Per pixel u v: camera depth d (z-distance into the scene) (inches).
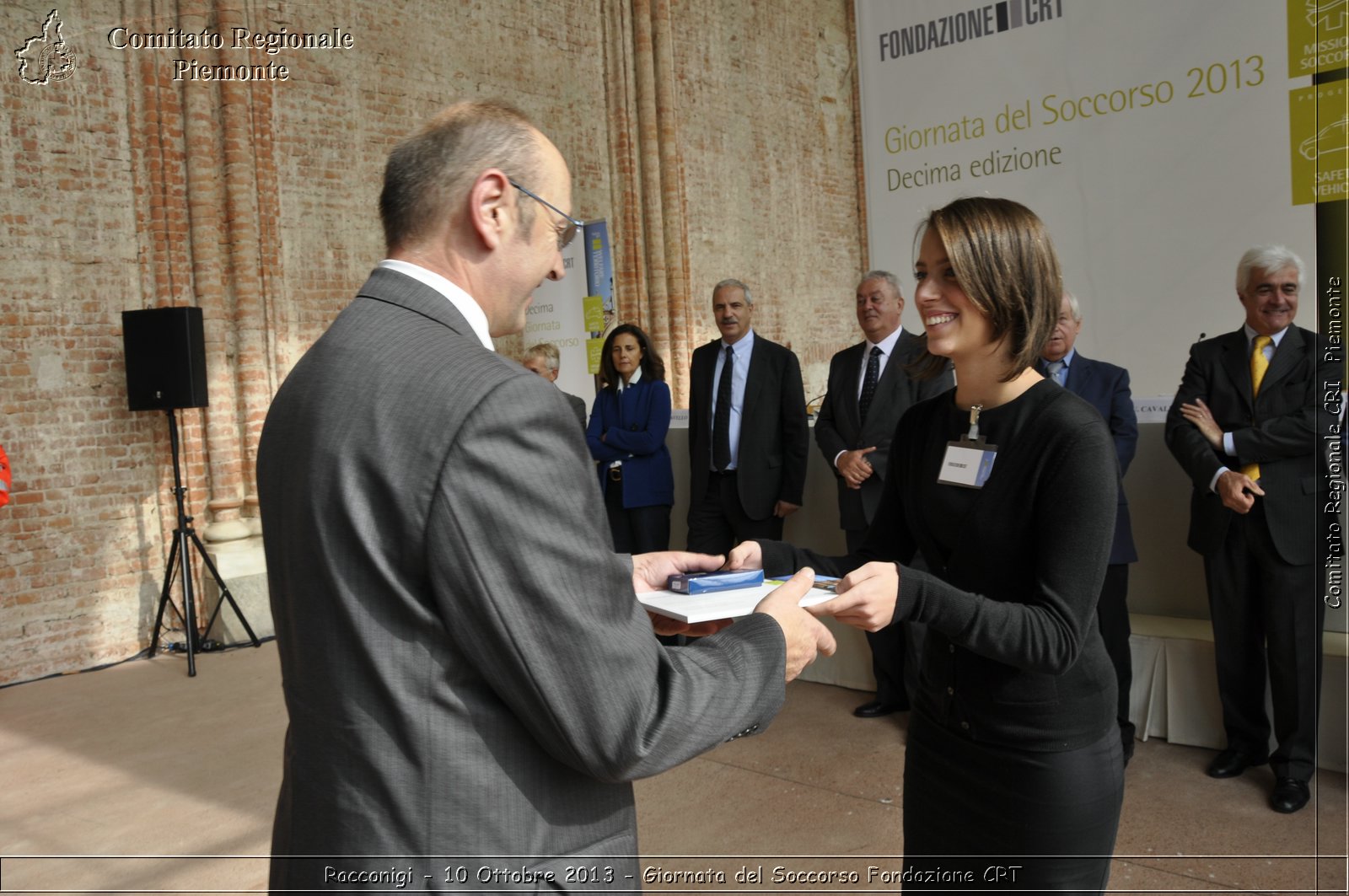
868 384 161.8
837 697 170.1
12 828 127.3
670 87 359.3
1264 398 124.0
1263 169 154.8
